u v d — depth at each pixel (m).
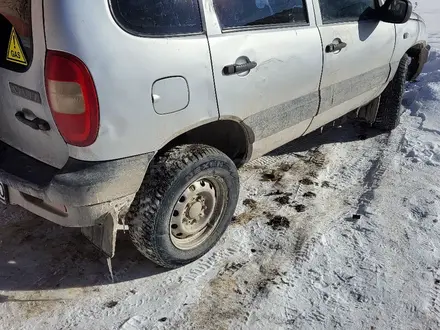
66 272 3.18
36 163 2.91
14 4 2.48
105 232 2.80
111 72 2.42
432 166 4.39
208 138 3.34
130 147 2.61
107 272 3.18
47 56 2.40
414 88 6.10
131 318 2.81
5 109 2.91
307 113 3.73
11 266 3.21
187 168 2.85
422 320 2.76
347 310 2.84
